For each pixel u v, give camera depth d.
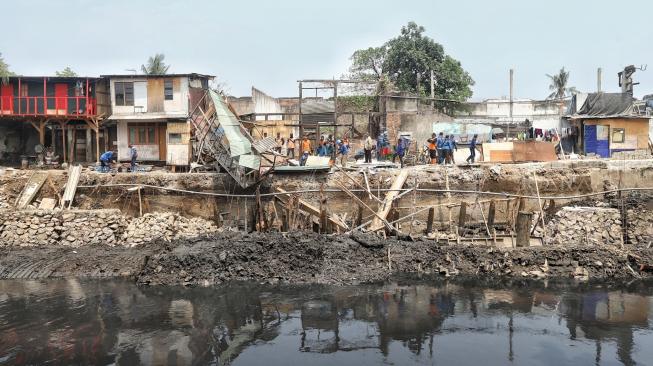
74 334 14.79
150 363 12.98
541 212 22.98
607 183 26.48
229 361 13.05
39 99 33.25
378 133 39.28
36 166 32.59
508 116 46.78
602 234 22.33
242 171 26.16
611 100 33.84
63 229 24.23
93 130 34.50
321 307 16.75
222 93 30.61
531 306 16.61
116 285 19.36
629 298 17.23
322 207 23.45
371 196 24.69
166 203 27.14
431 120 39.25
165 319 15.89
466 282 19.00
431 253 20.84
